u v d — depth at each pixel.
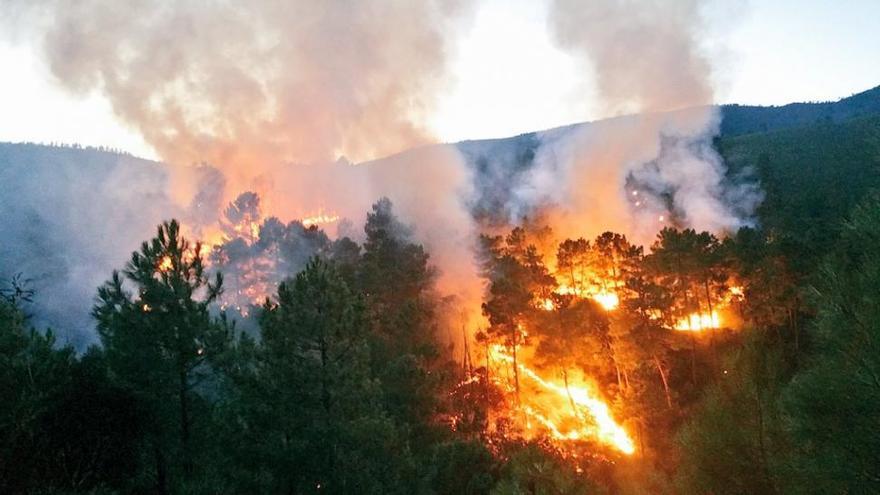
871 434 5.39
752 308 42.62
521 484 10.91
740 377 7.69
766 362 7.68
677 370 40.94
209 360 15.57
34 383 12.27
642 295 37.38
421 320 39.03
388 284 48.69
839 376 5.52
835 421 5.59
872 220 5.75
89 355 15.73
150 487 15.30
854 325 5.51
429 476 18.25
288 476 15.77
